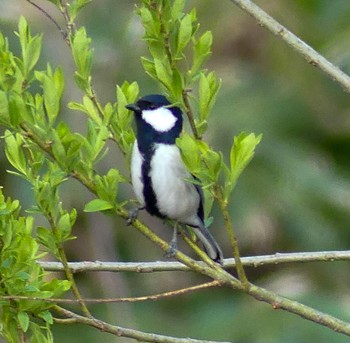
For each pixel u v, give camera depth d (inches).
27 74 244.4
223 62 570.9
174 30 236.1
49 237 244.7
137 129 302.4
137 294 557.6
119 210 252.5
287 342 502.0
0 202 233.5
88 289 550.0
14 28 525.7
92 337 519.5
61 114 534.9
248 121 546.0
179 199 299.4
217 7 561.3
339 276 553.9
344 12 565.6
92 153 246.5
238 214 544.1
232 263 291.4
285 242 552.7
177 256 251.6
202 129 240.2
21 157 242.5
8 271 233.5
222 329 528.7
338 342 496.1
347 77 273.4
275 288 544.7
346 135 576.4
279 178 549.0
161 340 248.5
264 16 277.9
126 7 566.6
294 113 564.7
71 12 257.9
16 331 237.0
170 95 237.5
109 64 552.1
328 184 552.7
